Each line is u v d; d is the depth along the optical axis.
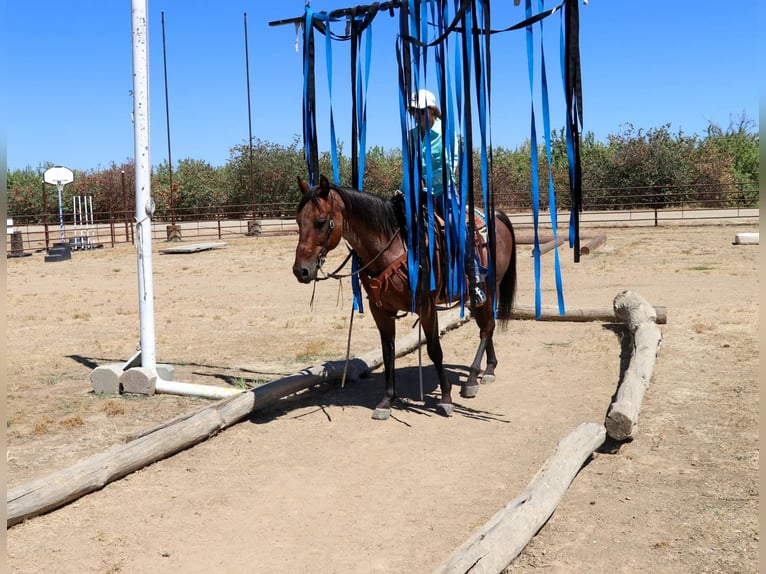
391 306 5.77
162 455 5.05
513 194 32.81
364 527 3.99
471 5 5.14
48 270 18.77
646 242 19.70
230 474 4.82
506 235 6.85
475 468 4.83
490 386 6.89
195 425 5.36
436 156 5.86
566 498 4.27
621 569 3.43
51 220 39.84
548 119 5.00
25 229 35.72
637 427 5.34
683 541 3.68
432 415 6.04
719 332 8.64
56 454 5.15
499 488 4.48
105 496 4.46
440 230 5.84
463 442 5.36
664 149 32.94
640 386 5.92
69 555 3.70
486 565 3.27
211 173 41.31
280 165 39.25
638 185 32.91
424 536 3.86
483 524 3.93
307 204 5.17
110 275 17.41
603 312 9.51
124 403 6.49
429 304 5.74
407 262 5.56
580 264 15.91
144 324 6.84
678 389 6.41
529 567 3.48
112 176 39.94
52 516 4.17
